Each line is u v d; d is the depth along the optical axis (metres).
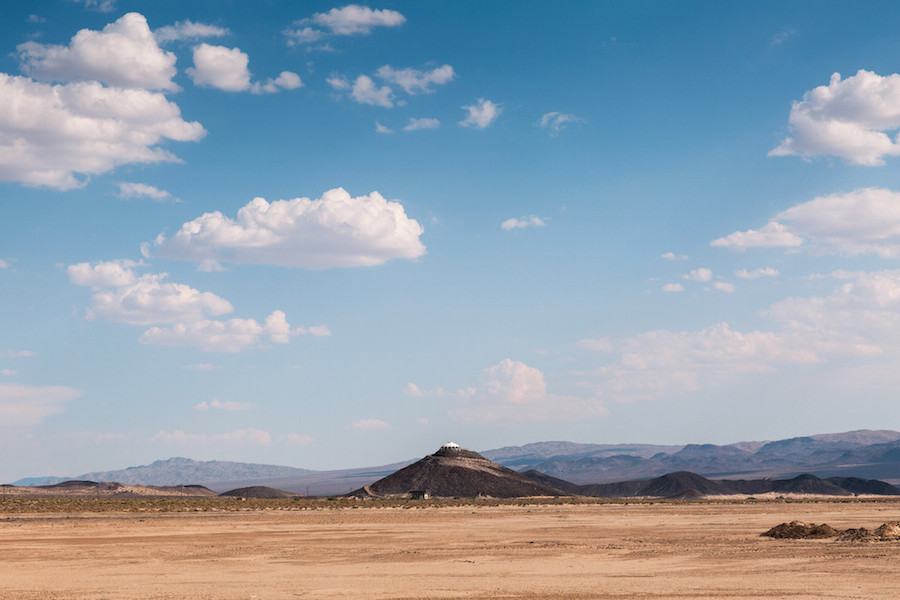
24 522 116.94
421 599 44.69
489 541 84.38
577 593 45.94
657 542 79.25
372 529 104.31
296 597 45.94
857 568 53.44
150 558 68.94
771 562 58.62
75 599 46.06
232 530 102.00
